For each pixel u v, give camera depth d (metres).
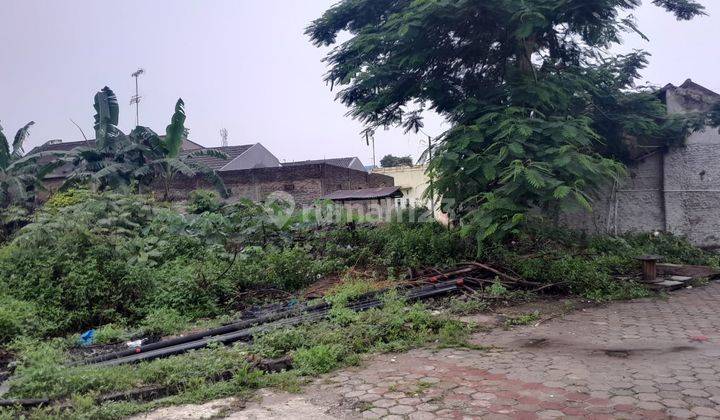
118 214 9.38
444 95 10.48
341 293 7.70
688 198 12.48
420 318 6.40
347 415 3.90
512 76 9.55
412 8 9.30
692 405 3.87
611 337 5.97
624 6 8.89
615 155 12.19
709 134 12.45
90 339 6.59
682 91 12.33
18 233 9.98
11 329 6.30
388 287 8.28
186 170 14.67
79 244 7.89
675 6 10.87
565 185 7.84
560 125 8.53
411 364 5.11
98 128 15.84
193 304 7.78
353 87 11.11
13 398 4.22
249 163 26.94
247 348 5.39
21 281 7.60
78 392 4.39
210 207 12.89
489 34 9.59
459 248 9.83
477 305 7.55
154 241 9.45
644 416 3.70
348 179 19.48
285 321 6.52
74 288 7.31
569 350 5.47
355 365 5.12
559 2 8.39
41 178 16.08
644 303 7.97
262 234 11.05
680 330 6.21
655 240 11.77
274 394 4.38
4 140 15.52
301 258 9.62
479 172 8.79
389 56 9.94
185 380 4.57
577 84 9.78
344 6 11.50
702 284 9.47
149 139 16.05
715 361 4.93
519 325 6.69
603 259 9.74
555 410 3.86
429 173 9.29
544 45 10.40
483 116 9.05
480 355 5.36
